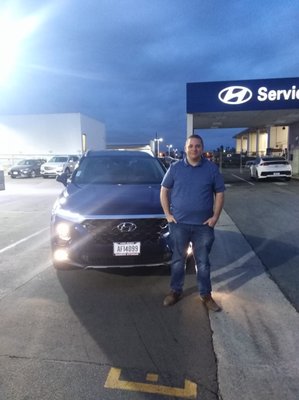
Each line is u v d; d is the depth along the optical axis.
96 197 4.74
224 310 3.82
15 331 3.39
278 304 3.95
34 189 18.45
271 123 27.91
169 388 2.58
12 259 5.69
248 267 5.19
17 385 2.61
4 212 10.72
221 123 27.41
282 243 6.48
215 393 2.53
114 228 4.20
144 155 6.59
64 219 4.34
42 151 42.53
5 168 35.19
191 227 3.77
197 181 3.68
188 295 4.20
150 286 4.48
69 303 4.01
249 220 8.73
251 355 2.99
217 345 3.14
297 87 18.33
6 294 4.27
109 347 3.11
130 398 2.47
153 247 4.20
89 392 2.53
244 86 18.59
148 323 3.55
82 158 6.41
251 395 2.51
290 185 18.11
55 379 2.67
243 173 30.91
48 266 5.29
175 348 3.10
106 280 4.68
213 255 5.80
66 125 41.84
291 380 2.66
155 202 4.53
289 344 3.14
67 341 3.21
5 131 42.69
